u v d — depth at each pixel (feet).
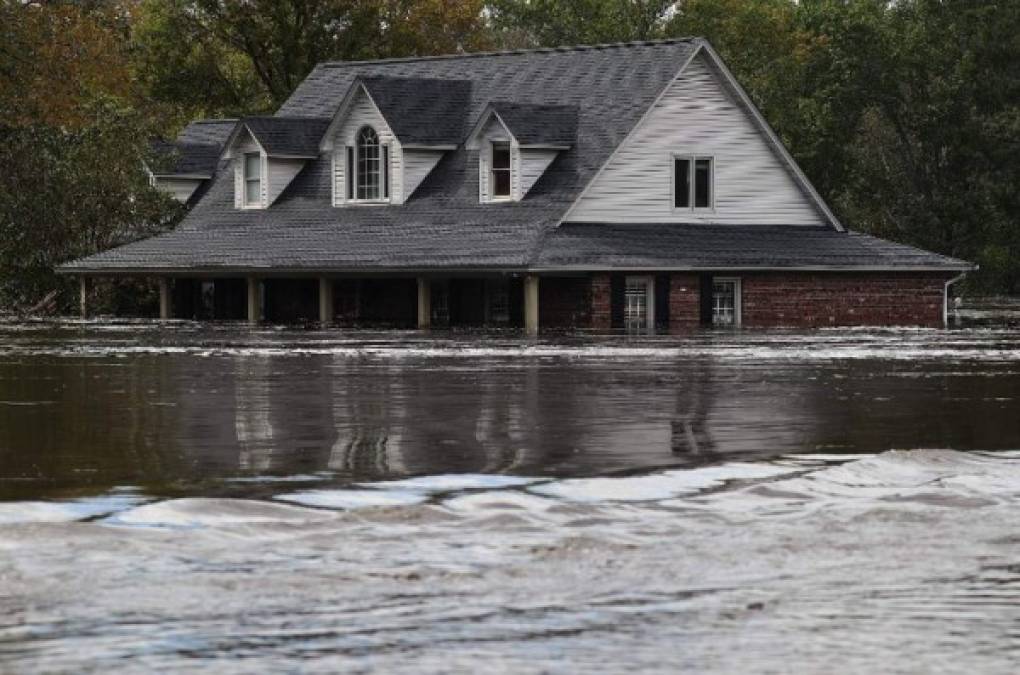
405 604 63.00
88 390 146.00
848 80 464.65
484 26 535.19
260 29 446.60
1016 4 489.26
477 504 82.23
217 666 55.42
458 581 66.39
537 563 69.26
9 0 346.33
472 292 287.89
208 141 374.22
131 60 428.15
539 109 292.81
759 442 107.24
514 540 73.61
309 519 78.18
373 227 300.81
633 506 82.07
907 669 55.26
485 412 126.00
